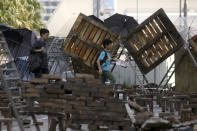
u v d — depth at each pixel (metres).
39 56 31.45
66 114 21.19
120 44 40.56
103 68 34.91
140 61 41.34
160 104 37.34
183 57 43.41
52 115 21.38
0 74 25.52
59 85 20.72
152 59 41.44
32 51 31.52
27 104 22.06
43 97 21.03
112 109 19.84
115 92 39.59
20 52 41.16
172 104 31.66
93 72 42.38
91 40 39.66
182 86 43.69
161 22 41.00
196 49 41.06
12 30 40.97
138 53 41.00
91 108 20.02
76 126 19.78
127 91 41.44
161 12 40.66
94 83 20.53
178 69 44.41
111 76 34.94
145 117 18.86
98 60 34.78
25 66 41.53
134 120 19.66
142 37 41.03
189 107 25.75
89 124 19.83
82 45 39.62
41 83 21.27
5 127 26.36
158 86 46.56
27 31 40.91
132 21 46.41
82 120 19.92
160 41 41.31
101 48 39.75
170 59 58.34
